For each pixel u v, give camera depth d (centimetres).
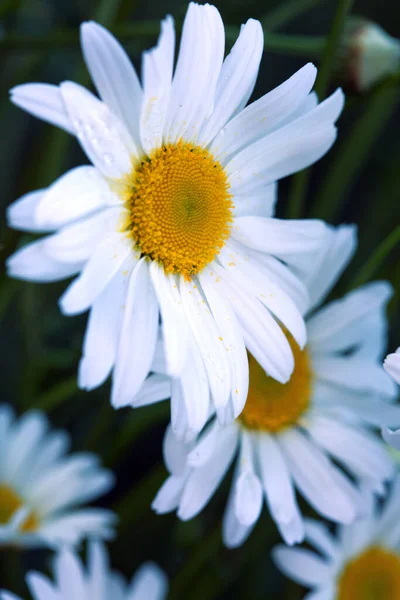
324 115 28
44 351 38
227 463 30
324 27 49
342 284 42
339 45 33
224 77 28
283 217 46
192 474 29
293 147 28
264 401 31
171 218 28
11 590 37
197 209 28
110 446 38
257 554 38
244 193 29
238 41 28
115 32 34
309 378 32
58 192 26
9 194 43
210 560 38
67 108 26
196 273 28
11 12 37
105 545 39
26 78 38
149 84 26
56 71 42
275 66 47
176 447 28
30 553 40
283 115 28
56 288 40
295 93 28
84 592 33
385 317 35
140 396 27
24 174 41
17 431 36
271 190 29
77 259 26
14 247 32
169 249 28
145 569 35
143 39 37
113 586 35
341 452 31
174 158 28
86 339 26
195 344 28
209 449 28
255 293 29
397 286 36
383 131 48
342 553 35
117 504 40
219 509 40
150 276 28
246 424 31
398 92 38
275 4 44
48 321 39
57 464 36
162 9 45
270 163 28
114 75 26
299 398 31
